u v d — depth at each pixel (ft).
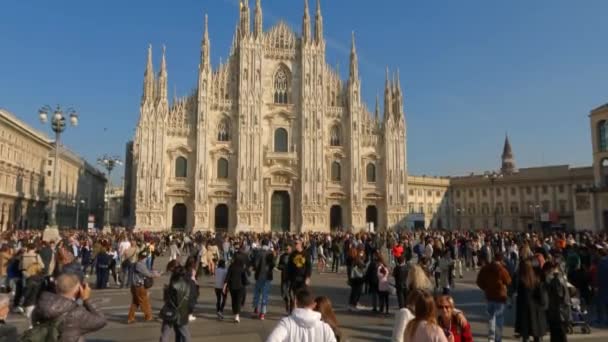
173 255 135.64
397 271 71.92
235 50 316.60
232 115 309.01
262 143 310.86
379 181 328.29
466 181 485.15
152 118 292.20
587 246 86.12
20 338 25.16
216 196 301.63
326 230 309.42
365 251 113.80
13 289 87.66
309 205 307.99
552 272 53.42
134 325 66.08
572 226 400.88
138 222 283.38
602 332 63.62
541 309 52.95
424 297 28.40
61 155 425.69
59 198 418.51
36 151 372.99
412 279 47.26
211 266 128.26
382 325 66.74
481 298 91.25
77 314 25.75
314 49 321.52
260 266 72.95
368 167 328.90
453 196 497.46
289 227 311.88
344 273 139.13
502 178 456.04
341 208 322.14
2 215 308.40
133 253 105.60
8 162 309.83
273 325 66.69
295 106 319.27
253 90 308.60
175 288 48.57
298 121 318.45
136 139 289.53
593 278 72.08
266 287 72.28
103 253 104.06
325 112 321.93
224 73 312.09
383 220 325.21
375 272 75.82
